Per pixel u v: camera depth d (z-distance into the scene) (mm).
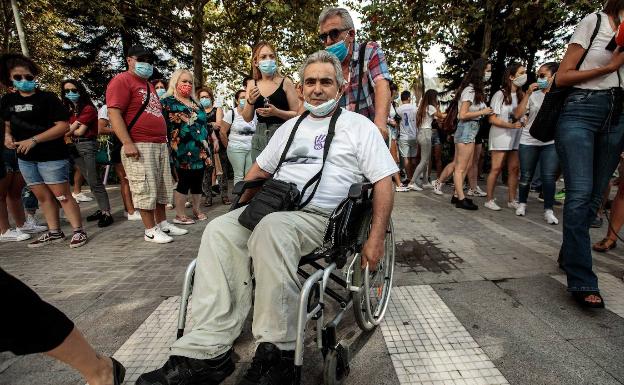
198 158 4754
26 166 3777
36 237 4422
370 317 2045
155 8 11070
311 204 1864
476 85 5035
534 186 6574
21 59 3568
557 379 1709
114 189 8648
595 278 2328
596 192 2566
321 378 1769
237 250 1664
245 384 1407
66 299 2656
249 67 14703
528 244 3641
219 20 13203
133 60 3686
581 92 2387
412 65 14156
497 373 1765
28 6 12656
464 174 5402
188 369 1443
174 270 3180
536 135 2637
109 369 1462
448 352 1937
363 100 2648
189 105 4684
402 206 5590
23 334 1209
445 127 5570
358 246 1766
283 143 2074
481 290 2627
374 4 8703
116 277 3049
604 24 2299
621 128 2400
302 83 1970
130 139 3689
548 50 13062
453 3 8523
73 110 4879
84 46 17188
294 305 1504
